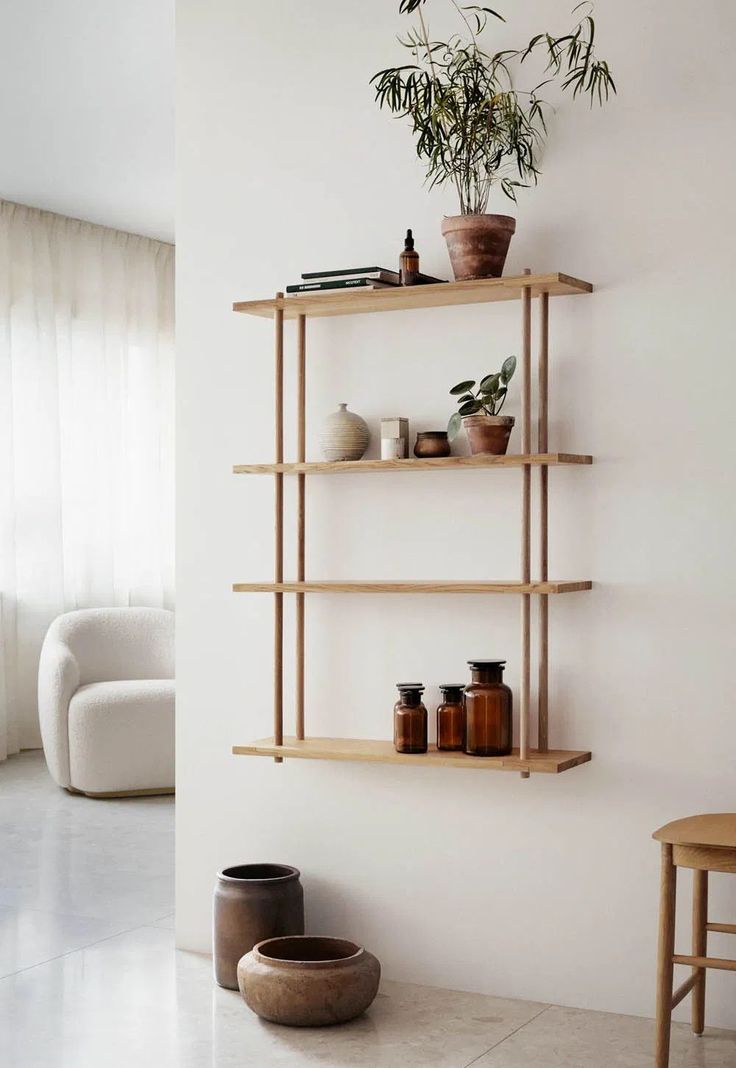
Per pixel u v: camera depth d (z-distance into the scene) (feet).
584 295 10.09
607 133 10.01
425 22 10.72
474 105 10.07
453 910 10.59
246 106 11.46
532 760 9.64
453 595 10.65
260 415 11.43
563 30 10.18
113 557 23.35
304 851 11.21
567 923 10.14
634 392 9.91
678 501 9.76
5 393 21.38
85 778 18.20
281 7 11.31
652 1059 8.92
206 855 11.62
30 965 11.06
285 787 11.30
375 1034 9.46
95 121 17.85
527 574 9.86
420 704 10.34
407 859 10.78
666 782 9.80
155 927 12.19
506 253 10.12
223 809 11.56
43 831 16.20
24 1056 9.03
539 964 10.23
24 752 22.16
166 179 20.58
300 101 11.24
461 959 10.55
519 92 10.34
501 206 10.44
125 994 10.34
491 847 10.44
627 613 9.93
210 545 11.65
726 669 9.61
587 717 10.09
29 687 22.21
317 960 10.27
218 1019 9.77
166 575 24.66
